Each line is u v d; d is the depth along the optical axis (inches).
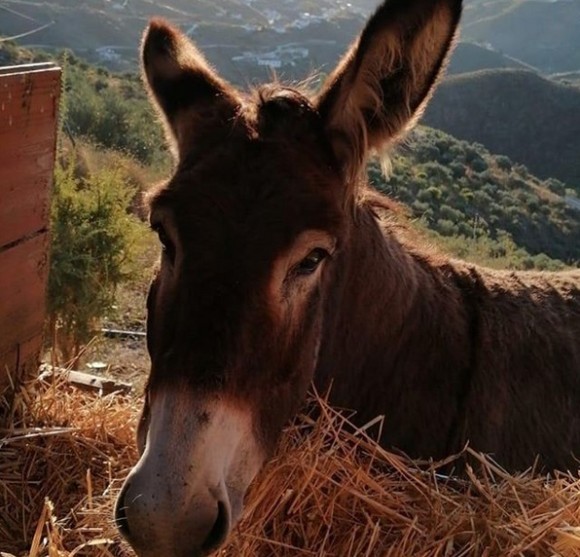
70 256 89.0
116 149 226.5
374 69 41.0
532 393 55.0
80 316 91.0
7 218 52.6
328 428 45.7
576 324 59.6
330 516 43.9
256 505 43.3
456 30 39.6
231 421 34.9
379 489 44.5
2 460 52.4
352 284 47.6
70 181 93.2
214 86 45.1
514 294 58.2
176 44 48.2
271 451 39.9
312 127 41.1
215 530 34.1
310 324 40.6
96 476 51.8
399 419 51.1
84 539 45.4
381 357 50.4
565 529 41.4
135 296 122.7
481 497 45.9
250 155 38.5
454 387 52.3
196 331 34.6
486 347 53.8
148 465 33.2
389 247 51.1
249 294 35.4
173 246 37.6
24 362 58.1
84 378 65.7
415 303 51.6
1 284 53.3
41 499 50.4
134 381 81.2
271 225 36.7
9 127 50.8
